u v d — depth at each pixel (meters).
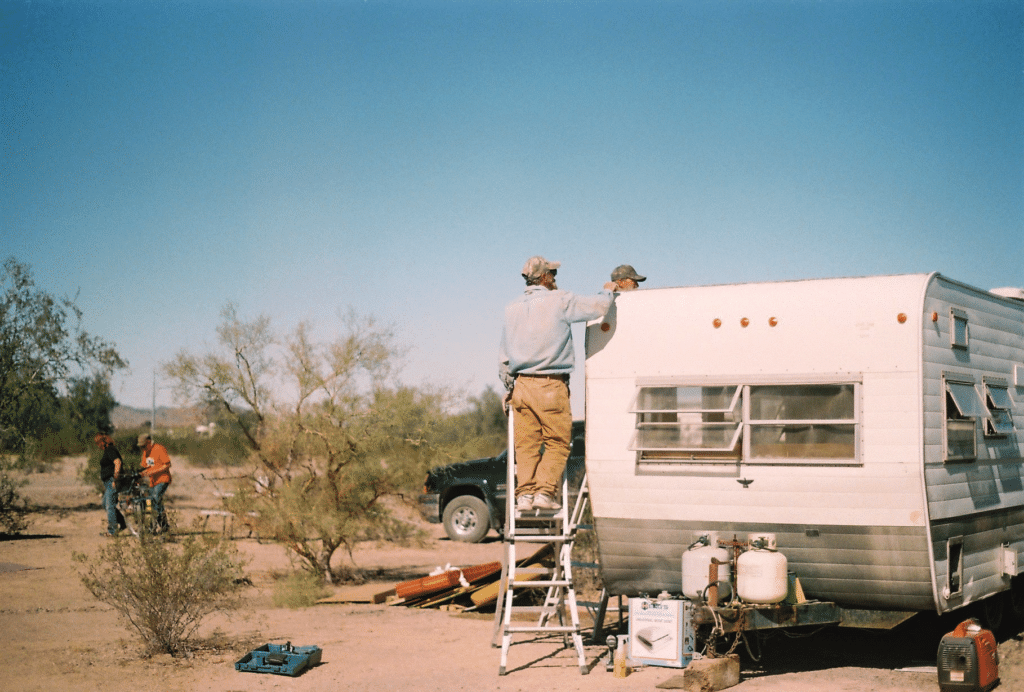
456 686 6.68
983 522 7.32
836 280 6.84
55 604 9.66
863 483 6.58
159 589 7.63
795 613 6.75
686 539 7.08
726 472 6.91
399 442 11.62
